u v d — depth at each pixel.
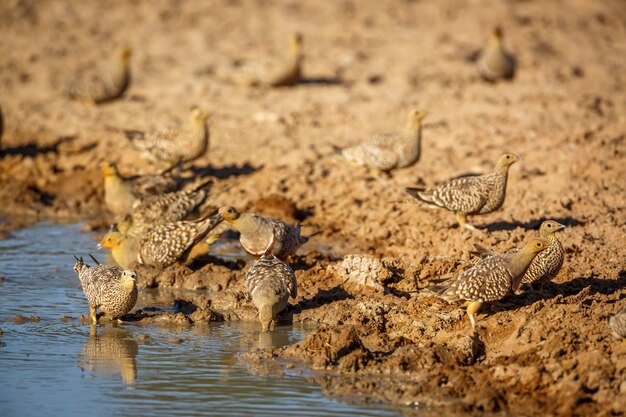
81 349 11.70
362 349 11.38
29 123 23.73
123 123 23.70
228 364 11.20
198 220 14.36
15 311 13.07
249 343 11.90
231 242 16.73
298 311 12.84
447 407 10.00
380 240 16.03
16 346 11.76
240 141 21.92
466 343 11.27
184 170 20.02
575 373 10.15
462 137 21.50
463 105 24.53
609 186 17.88
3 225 17.66
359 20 33.81
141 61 29.55
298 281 13.74
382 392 10.41
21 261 15.56
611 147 20.19
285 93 26.11
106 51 31.12
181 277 14.21
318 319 12.63
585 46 31.98
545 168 19.14
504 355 11.04
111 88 24.98
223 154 21.05
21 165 21.02
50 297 13.75
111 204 17.61
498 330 11.73
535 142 20.92
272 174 19.66
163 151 19.52
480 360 11.20
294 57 26.31
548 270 12.48
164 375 10.87
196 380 10.73
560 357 10.63
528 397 10.05
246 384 10.60
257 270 12.52
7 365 11.16
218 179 19.61
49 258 15.76
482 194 14.80
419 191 15.41
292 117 23.55
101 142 22.33
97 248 15.91
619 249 14.46
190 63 29.55
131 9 35.34
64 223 18.11
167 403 10.15
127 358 11.39
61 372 10.95
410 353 11.17
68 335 12.18
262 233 13.90
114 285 12.34
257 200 18.31
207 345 11.84
